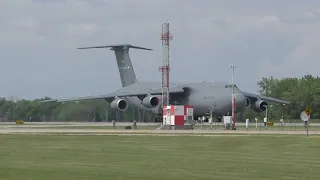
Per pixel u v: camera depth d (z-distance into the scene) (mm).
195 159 105625
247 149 127062
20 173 85000
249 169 90188
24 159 105938
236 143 145375
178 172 86625
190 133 196375
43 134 192375
